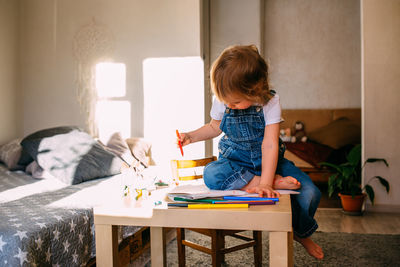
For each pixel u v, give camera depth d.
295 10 5.37
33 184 2.38
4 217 1.54
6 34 3.74
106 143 3.14
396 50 3.46
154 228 1.40
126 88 3.66
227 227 1.06
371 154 3.52
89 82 3.73
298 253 2.32
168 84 3.57
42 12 3.83
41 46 3.85
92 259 1.80
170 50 3.55
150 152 3.61
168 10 3.55
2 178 2.60
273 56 5.44
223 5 4.42
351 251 2.36
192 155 3.54
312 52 5.36
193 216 1.09
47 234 1.44
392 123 3.48
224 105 1.50
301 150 4.67
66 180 2.40
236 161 1.39
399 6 3.44
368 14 3.49
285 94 5.44
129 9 3.64
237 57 1.17
